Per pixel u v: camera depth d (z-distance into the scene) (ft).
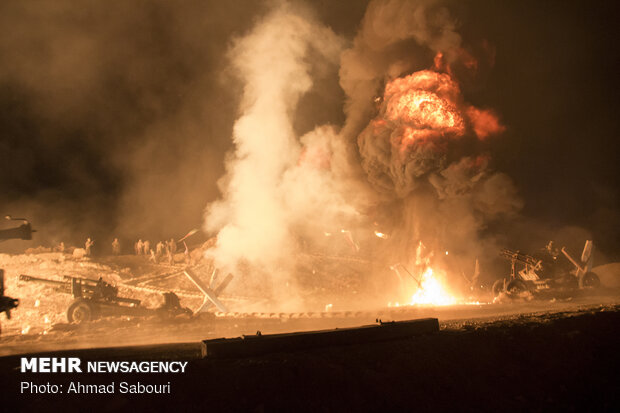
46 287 76.18
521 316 36.01
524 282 66.74
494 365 22.70
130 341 38.24
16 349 32.63
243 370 19.27
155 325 48.55
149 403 16.70
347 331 25.03
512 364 22.95
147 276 93.97
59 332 44.70
